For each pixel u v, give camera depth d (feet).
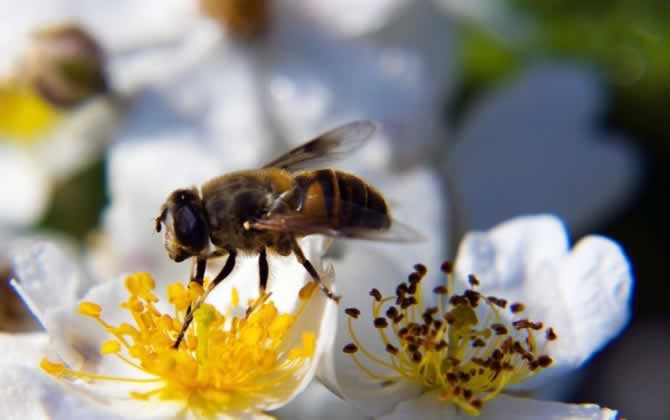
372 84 0.60
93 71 0.58
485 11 0.63
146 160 0.59
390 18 0.60
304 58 0.60
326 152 0.50
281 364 0.46
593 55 0.71
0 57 0.60
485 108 0.67
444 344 0.46
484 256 0.48
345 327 0.47
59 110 0.59
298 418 0.48
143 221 0.58
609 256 0.47
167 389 0.46
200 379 0.46
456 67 0.63
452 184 0.63
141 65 0.60
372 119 0.59
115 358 0.47
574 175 0.66
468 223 0.64
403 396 0.47
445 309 0.47
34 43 0.58
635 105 0.69
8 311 0.53
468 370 0.47
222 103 0.59
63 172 0.63
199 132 0.59
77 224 0.64
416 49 0.62
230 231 0.47
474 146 0.66
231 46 0.60
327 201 0.47
